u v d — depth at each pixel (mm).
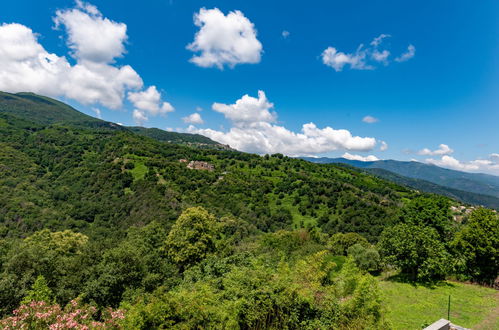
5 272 15203
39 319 10297
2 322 9945
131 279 17609
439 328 9133
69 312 11352
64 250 31266
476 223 18125
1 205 63406
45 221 61312
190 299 9922
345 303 10383
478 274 17453
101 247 20844
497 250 16672
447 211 22922
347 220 75750
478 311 13219
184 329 8852
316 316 9727
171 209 65062
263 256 20172
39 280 13750
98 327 10391
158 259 22406
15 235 53969
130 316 9820
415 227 18672
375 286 11414
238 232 59250
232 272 13312
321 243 41000
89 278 16594
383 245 20094
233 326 8875
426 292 16000
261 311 9227
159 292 10977
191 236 27094
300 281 11375
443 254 17641
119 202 72500
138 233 33406
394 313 13102
